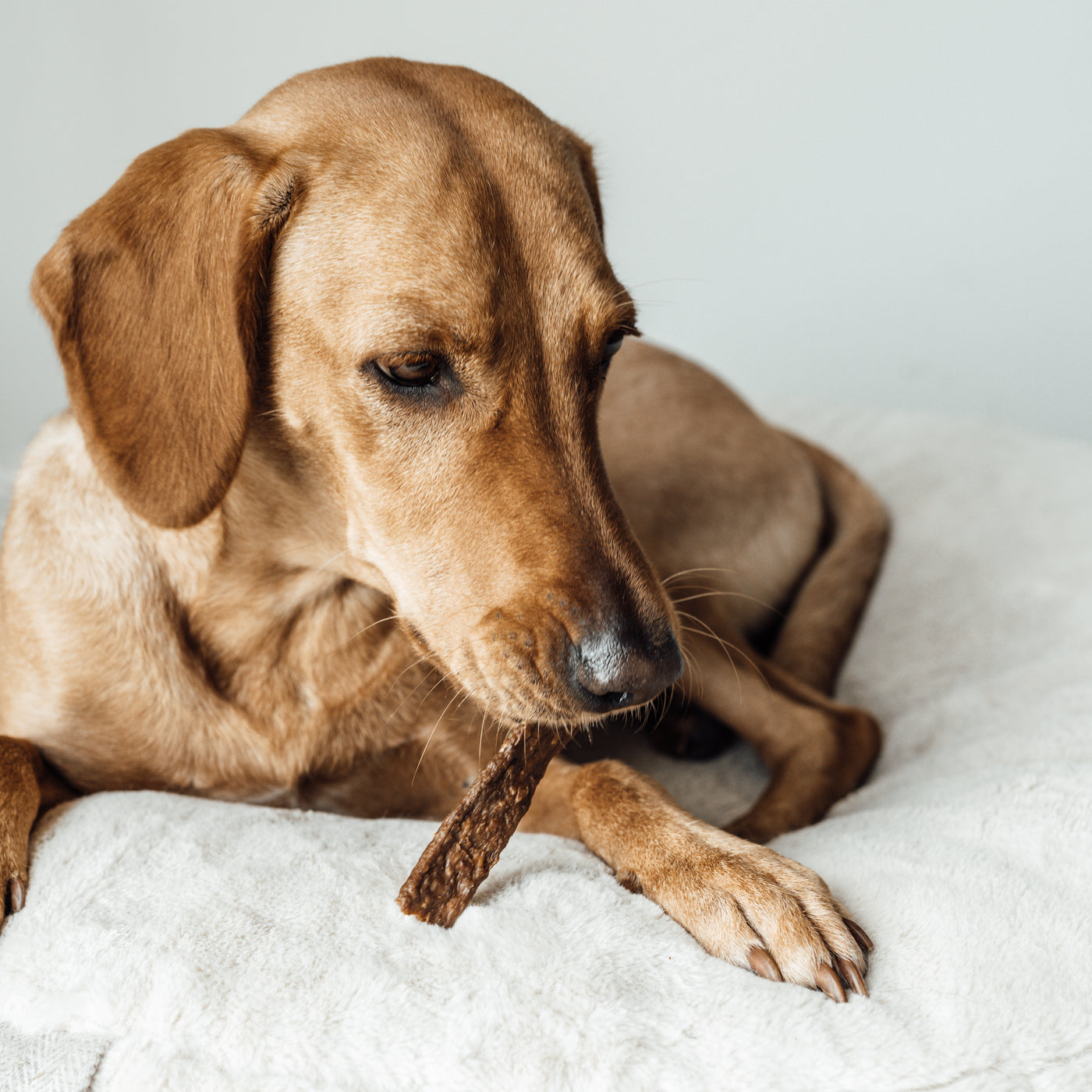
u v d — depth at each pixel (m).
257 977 1.29
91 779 1.88
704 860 1.50
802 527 2.74
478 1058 1.21
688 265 4.49
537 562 1.49
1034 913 1.37
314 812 1.74
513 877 1.51
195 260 1.55
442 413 1.53
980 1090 1.18
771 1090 1.18
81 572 1.81
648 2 4.22
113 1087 1.21
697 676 2.17
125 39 4.08
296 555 1.78
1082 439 4.32
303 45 4.18
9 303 4.23
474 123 1.63
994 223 4.21
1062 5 3.97
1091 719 1.97
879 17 4.12
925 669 2.44
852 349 4.48
